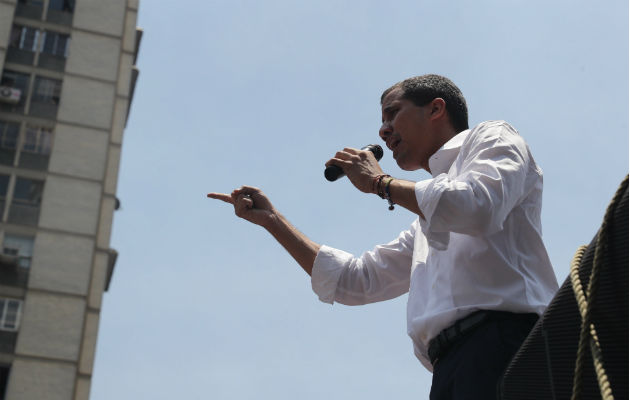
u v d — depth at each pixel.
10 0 31.70
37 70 31.00
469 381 3.64
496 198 3.70
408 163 4.68
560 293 2.72
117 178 30.45
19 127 29.92
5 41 30.92
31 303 27.31
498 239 3.87
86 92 31.38
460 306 3.80
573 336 2.67
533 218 4.00
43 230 28.59
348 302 5.02
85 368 26.92
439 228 3.70
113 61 32.38
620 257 2.43
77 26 32.34
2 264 27.69
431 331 3.88
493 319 3.74
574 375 2.67
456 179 3.86
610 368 2.48
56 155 29.95
